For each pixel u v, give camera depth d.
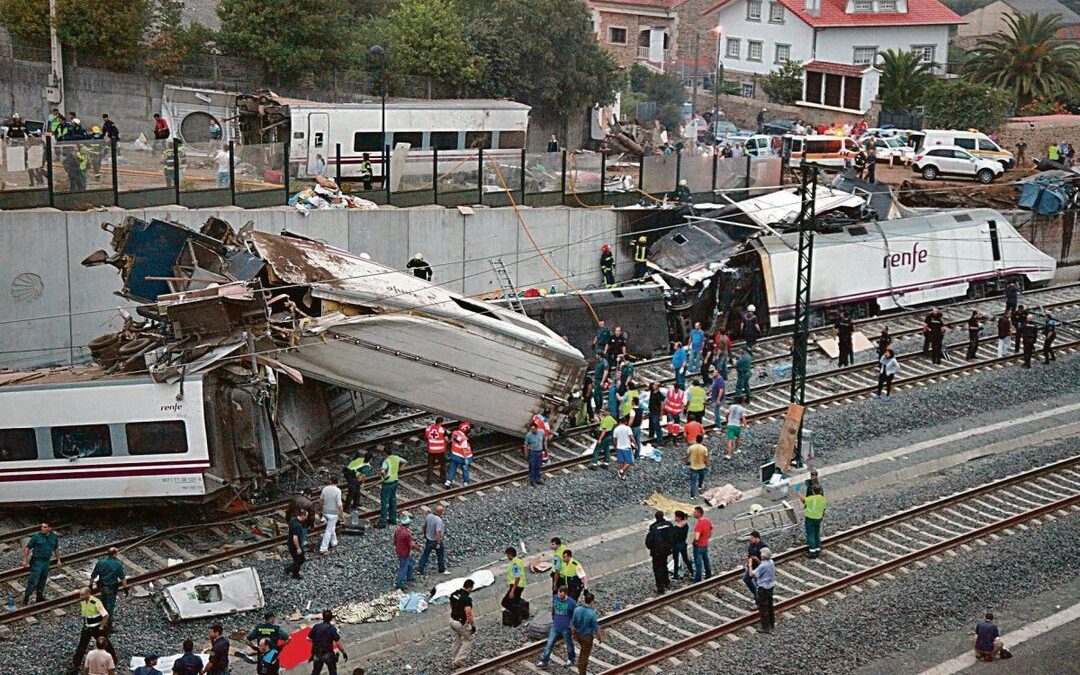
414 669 21.89
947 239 45.97
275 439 27.48
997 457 32.56
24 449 26.36
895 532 27.84
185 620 23.02
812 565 26.17
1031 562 26.50
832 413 35.03
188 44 55.06
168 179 36.78
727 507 29.12
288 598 24.11
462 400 30.56
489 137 48.22
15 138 34.56
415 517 27.80
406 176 41.34
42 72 51.88
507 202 43.12
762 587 23.16
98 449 26.20
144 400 25.95
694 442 30.12
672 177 47.09
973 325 39.91
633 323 38.56
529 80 60.75
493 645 22.61
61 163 34.88
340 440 31.80
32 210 34.06
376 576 25.12
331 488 25.97
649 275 41.25
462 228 41.25
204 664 21.52
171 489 26.17
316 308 28.92
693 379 37.12
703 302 40.69
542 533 27.39
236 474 26.73
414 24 58.59
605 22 84.81
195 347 26.53
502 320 31.92
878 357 39.38
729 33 84.44
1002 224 47.69
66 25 51.78
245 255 29.22
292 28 55.56
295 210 37.94
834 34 80.12
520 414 31.41
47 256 34.28
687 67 85.88
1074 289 49.09
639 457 31.64
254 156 38.56
